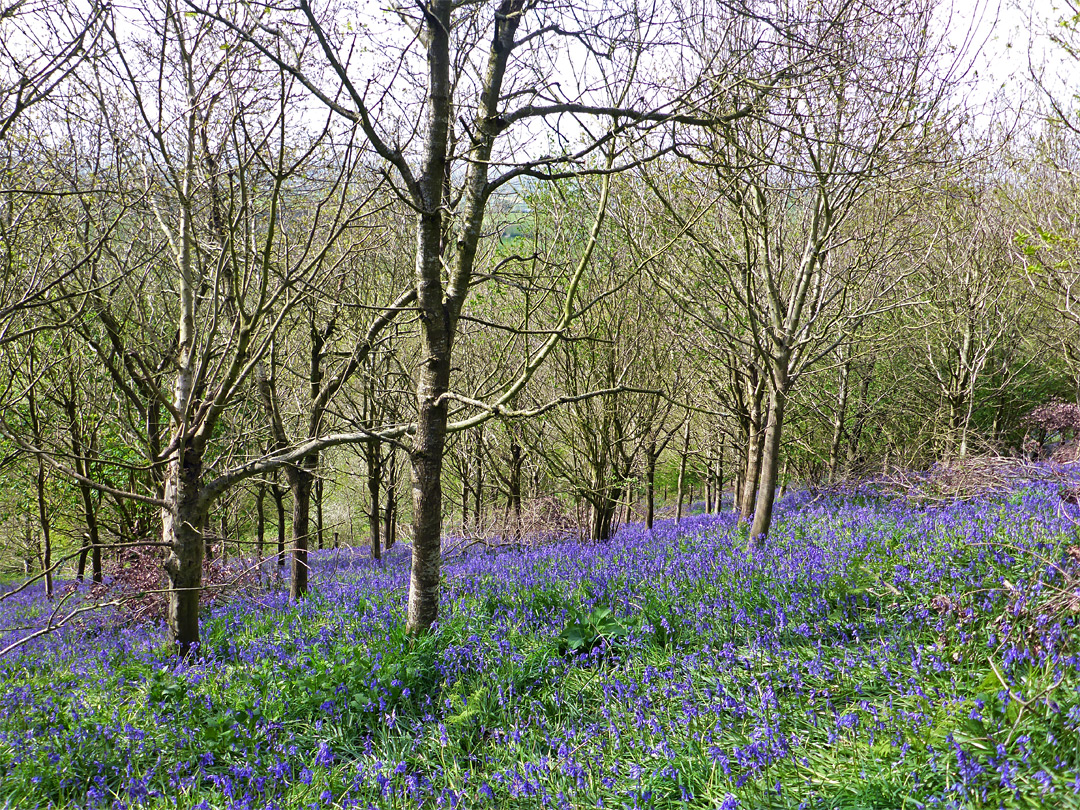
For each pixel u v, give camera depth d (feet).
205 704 20.31
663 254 33.68
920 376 66.39
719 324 33.32
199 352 29.30
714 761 14.20
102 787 16.48
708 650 19.92
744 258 32.81
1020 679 14.23
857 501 50.16
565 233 37.88
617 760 15.35
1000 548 23.56
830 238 32.12
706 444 71.36
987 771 11.82
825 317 38.27
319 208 24.35
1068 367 61.00
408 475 75.46
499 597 28.68
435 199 22.59
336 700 19.49
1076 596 16.14
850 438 64.28
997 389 64.34
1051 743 11.89
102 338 39.24
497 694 19.24
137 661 26.63
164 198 25.30
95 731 19.01
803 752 14.16
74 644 35.01
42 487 47.55
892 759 13.08
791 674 17.57
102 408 43.96
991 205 49.32
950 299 52.80
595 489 47.09
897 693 15.65
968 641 17.04
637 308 43.34
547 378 49.08
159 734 18.58
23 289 26.09
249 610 35.45
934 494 44.60
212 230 27.84
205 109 23.27
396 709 19.40
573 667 20.75
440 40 21.52
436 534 23.72
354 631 26.22
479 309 48.16
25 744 18.67
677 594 25.03
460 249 23.00
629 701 17.88
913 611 19.79
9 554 77.46
